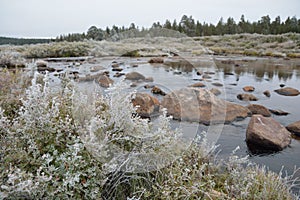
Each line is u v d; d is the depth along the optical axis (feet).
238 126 14.08
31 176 3.97
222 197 5.94
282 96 22.40
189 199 5.69
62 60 31.73
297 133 13.56
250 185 6.73
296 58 57.26
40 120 4.94
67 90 6.48
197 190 5.77
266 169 9.75
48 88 5.57
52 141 5.04
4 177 4.23
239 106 16.16
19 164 4.42
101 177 4.78
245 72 36.04
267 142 11.37
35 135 4.92
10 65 24.86
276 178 7.65
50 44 43.14
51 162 4.82
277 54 61.46
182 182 5.87
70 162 4.32
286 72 36.81
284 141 11.96
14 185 3.92
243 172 7.32
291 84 28.07
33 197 3.99
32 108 5.17
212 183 6.23
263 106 17.24
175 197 5.44
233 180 6.93
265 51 66.13
